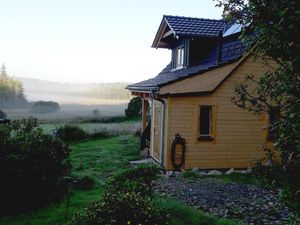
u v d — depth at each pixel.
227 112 13.94
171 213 7.50
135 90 18.70
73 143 22.22
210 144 13.87
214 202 9.34
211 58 16.69
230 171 13.76
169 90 13.62
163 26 18.58
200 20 17.81
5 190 8.90
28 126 10.39
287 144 3.36
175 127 13.59
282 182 3.49
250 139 14.12
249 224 7.71
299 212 3.38
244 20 3.79
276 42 3.39
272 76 3.68
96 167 14.59
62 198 9.78
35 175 9.12
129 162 15.48
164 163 13.80
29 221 8.11
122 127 29.34
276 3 3.26
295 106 3.30
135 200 6.04
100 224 5.60
